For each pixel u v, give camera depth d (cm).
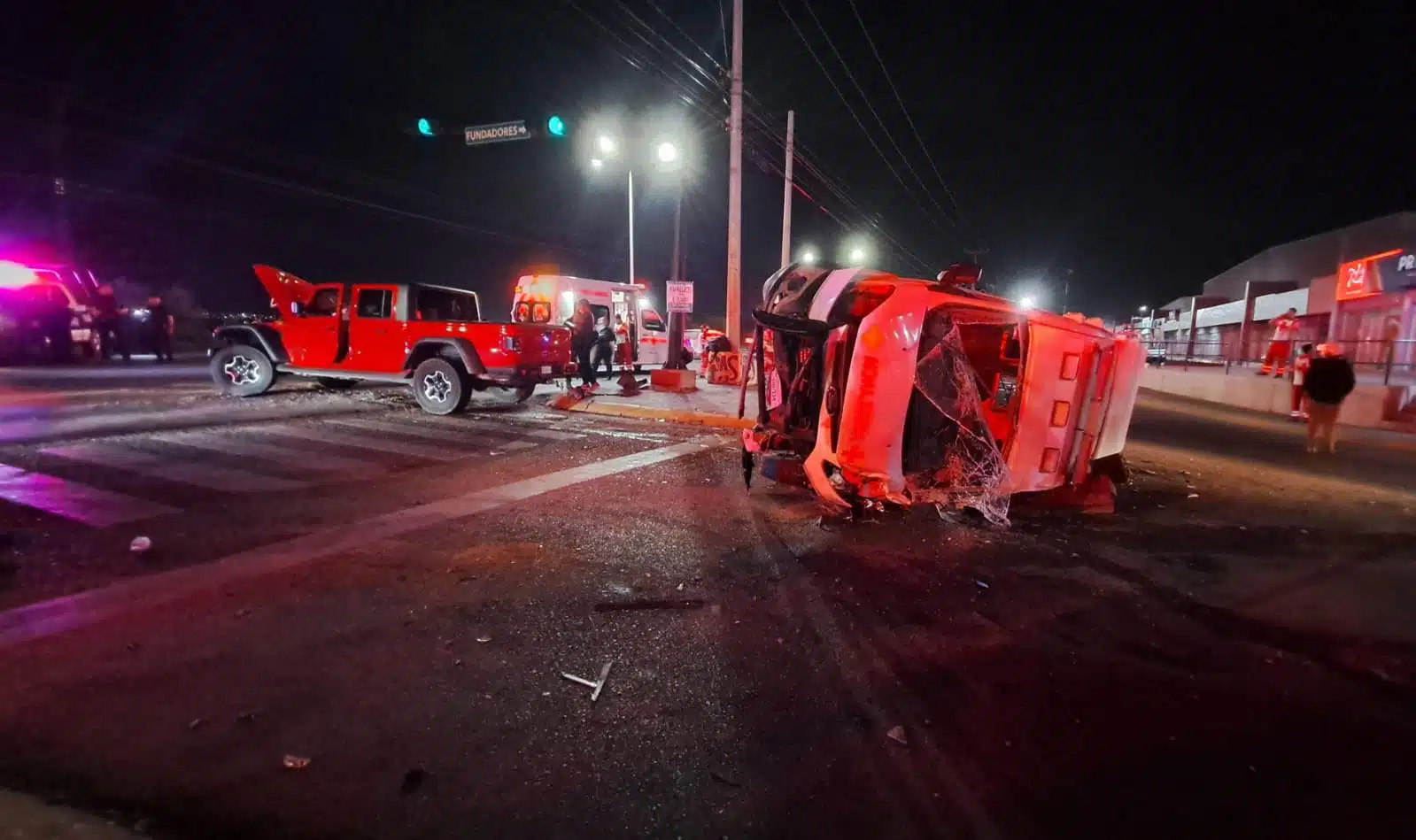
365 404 1270
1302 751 327
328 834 246
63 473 690
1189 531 688
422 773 281
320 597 443
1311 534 693
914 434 668
